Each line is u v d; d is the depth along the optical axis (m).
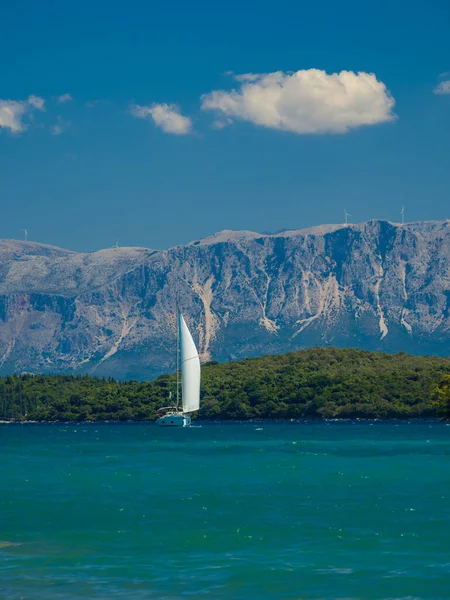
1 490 166.12
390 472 197.75
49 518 130.00
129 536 114.31
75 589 84.75
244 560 98.06
